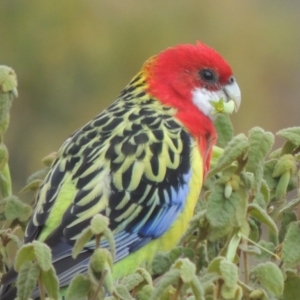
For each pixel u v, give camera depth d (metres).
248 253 6.83
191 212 9.18
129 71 17.58
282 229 7.64
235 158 6.84
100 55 17.53
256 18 18.75
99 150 8.70
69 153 8.76
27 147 17.56
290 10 19.75
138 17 17.70
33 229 7.94
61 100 17.56
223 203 6.91
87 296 5.93
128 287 6.54
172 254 7.35
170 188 8.84
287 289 6.86
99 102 17.45
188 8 18.02
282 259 6.92
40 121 17.62
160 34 17.72
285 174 7.73
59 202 8.19
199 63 10.26
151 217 8.71
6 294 6.92
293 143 7.73
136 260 8.77
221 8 18.41
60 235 7.91
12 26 17.69
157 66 10.33
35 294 6.82
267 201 7.46
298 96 19.25
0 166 8.16
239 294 5.95
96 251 5.86
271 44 18.89
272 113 18.81
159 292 5.67
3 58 17.62
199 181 9.23
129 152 8.76
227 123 9.09
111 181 8.47
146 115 9.48
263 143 6.81
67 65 17.61
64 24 17.62
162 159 8.88
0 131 8.26
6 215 7.97
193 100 10.14
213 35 18.27
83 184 8.34
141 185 8.63
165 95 10.06
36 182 8.73
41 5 17.69
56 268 7.72
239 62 18.42
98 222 5.81
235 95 10.45
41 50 17.62
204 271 6.85
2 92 8.06
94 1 17.69
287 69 19.06
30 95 17.62
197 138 9.54
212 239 7.02
